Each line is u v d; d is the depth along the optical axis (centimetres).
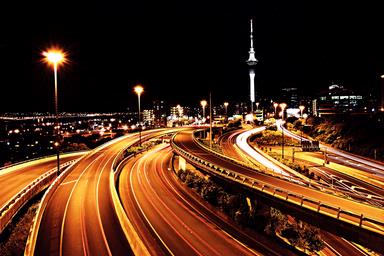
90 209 3045
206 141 8256
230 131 12100
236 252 2772
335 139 9856
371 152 8106
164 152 8181
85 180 4291
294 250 3095
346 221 2223
